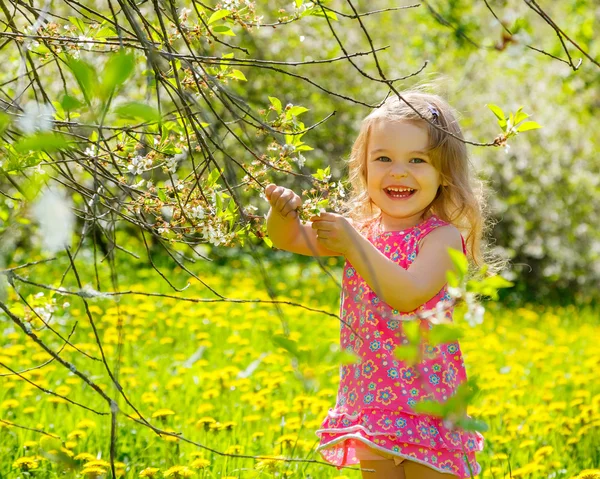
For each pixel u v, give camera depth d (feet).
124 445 11.17
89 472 8.45
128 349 16.78
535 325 28.48
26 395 12.37
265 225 7.57
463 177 8.43
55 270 26.07
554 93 36.86
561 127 38.04
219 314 21.94
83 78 3.67
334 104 36.29
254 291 26.61
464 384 4.43
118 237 31.01
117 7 12.80
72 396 13.17
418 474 7.78
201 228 6.98
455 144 8.30
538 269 39.83
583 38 29.81
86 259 29.27
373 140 8.21
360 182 8.87
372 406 7.75
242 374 10.39
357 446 7.96
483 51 33.27
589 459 11.85
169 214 7.55
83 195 6.70
